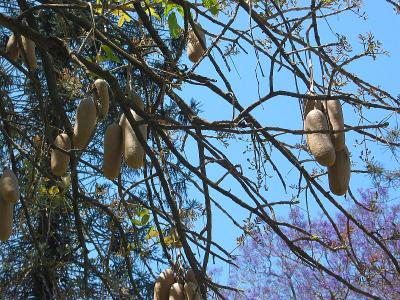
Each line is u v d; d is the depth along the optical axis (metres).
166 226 4.94
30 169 5.27
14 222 6.08
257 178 4.30
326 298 9.59
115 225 5.02
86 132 3.54
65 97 6.17
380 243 4.43
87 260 4.98
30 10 4.05
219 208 4.45
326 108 3.51
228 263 4.32
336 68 3.65
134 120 3.42
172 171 6.30
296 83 3.78
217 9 4.68
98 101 3.76
